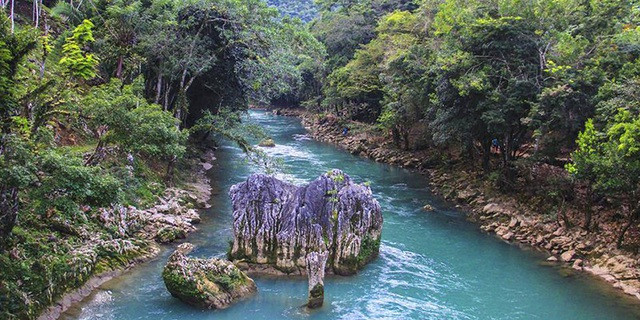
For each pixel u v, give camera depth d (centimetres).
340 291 1980
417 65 4253
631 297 2006
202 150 4528
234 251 2147
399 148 5091
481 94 3175
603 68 2803
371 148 5294
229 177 3797
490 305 1928
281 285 1991
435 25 3928
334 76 6644
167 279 1756
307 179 3784
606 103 2412
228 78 3969
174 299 1802
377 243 2331
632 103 2241
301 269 2092
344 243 2138
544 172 3077
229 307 1788
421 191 3728
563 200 2672
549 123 2728
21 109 1748
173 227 2398
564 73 2742
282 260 2094
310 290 1805
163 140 2400
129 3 3541
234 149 5106
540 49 3028
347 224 2158
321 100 8044
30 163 1465
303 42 3916
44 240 1781
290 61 3897
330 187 2186
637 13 3309
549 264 2348
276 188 2177
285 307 1812
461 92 3058
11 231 1571
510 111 2997
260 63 3734
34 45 1559
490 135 3469
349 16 7538
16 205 1531
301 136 6538
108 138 2130
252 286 1917
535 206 2934
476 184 3559
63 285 1672
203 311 1739
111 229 2119
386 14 7119
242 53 3841
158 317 1675
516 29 3066
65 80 1934
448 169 4203
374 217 2281
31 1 3641
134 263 2050
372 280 2103
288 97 9562
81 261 1780
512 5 3098
